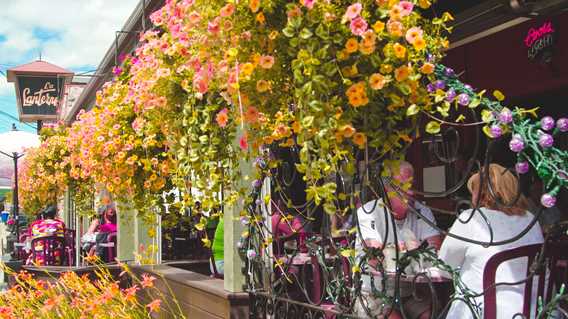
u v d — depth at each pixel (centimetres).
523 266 318
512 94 668
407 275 380
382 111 294
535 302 320
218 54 326
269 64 297
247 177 409
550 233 280
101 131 575
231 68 314
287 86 323
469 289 311
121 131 573
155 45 423
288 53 302
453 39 605
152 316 719
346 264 389
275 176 430
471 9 548
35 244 1095
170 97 414
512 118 264
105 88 625
